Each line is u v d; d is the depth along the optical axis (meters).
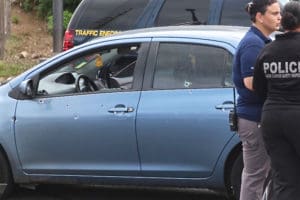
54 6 42.88
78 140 20.52
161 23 31.12
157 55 20.16
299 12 14.65
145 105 19.78
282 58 14.66
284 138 14.89
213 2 30.56
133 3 31.66
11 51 53.41
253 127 16.41
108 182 20.55
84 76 20.95
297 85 14.61
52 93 21.16
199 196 22.30
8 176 21.67
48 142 20.89
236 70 16.47
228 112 18.88
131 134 19.91
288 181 14.91
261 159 16.61
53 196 22.44
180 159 19.50
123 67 20.53
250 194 16.80
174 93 19.61
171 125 19.45
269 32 16.22
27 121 21.09
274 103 14.88
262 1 15.93
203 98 19.27
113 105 20.14
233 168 19.05
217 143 19.03
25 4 63.53
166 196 22.31
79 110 20.52
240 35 19.69
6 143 21.41
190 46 19.88
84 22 32.28
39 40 57.69
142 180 20.06
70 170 20.75
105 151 20.28
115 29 31.72
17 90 21.55
